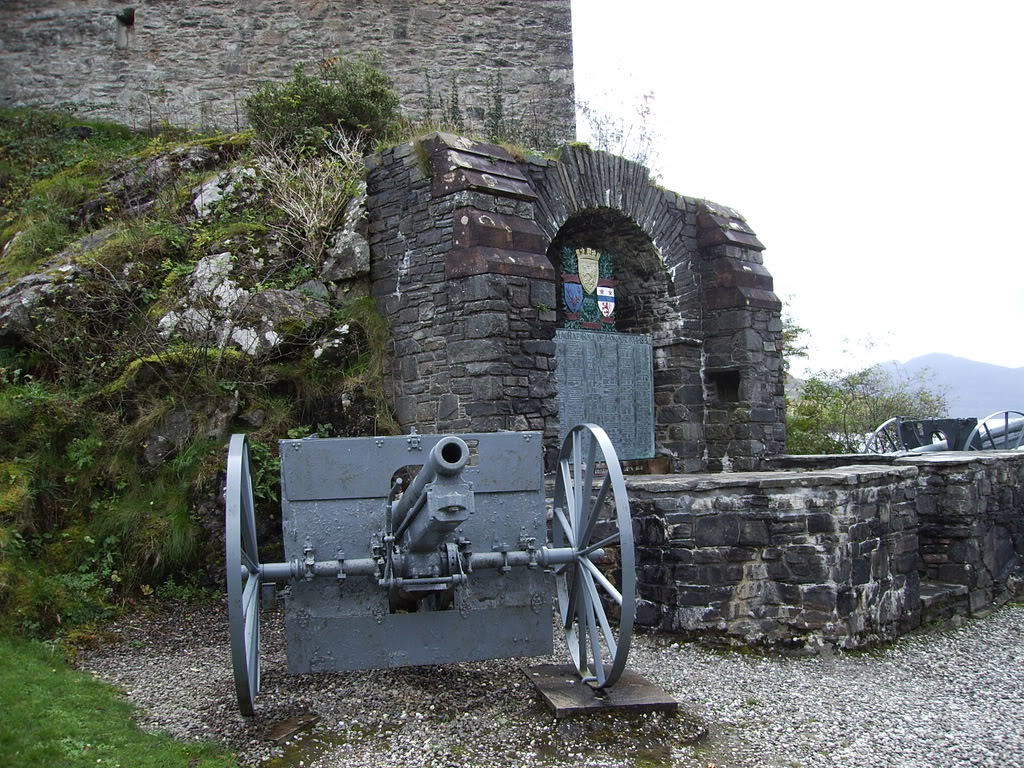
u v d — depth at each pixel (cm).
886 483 729
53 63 1372
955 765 456
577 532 533
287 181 993
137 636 645
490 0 1438
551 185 965
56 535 720
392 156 945
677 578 669
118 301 876
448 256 867
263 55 1383
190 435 792
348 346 905
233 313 872
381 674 562
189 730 473
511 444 530
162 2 1372
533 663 585
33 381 820
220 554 748
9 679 505
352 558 500
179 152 1095
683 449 1091
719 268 1113
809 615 657
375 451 509
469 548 502
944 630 768
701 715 516
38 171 1160
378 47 1401
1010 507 909
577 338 1043
